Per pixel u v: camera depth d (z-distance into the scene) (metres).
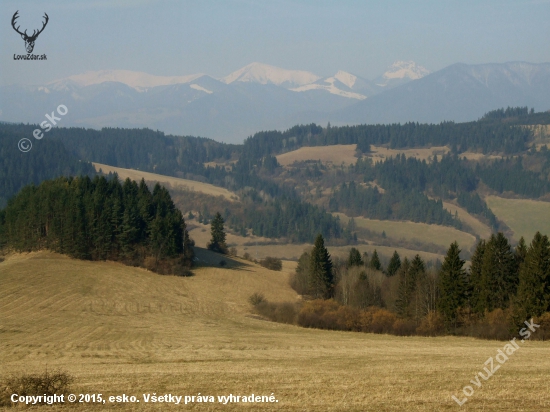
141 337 54.31
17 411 24.12
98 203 98.50
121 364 37.28
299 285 93.12
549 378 31.36
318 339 56.56
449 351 45.84
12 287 77.12
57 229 96.94
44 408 24.50
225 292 89.25
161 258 97.38
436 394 27.59
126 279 89.06
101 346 47.78
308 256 94.75
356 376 32.03
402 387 29.03
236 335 58.44
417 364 37.59
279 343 52.66
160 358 40.53
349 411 24.78
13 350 44.03
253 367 35.97
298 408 25.11
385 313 65.25
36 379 26.33
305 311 70.50
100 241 96.44
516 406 25.73
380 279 81.88
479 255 67.75
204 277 96.94
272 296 88.00
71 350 44.91
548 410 25.19
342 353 44.72
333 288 85.50
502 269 63.03
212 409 24.88
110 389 27.91
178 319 69.94
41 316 64.38
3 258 97.88
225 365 36.94
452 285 63.50
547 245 57.22
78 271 89.19
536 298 55.53
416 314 66.06
